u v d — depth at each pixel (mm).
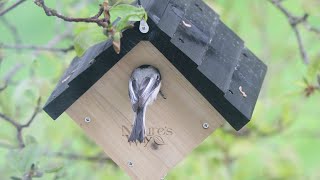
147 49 8750
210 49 9172
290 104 11344
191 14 9508
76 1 11164
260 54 12039
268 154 11102
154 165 9211
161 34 8367
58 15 8117
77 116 9094
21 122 10625
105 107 9047
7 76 10977
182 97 8977
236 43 10203
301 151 13922
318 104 11984
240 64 9797
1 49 11188
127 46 8477
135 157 9211
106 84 8953
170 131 9109
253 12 11977
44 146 9945
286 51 12008
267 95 11688
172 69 8859
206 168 11156
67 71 9773
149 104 9016
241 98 8992
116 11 8000
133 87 8758
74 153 11531
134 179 9258
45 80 10352
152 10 8484
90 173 11547
